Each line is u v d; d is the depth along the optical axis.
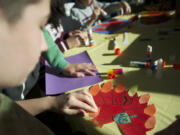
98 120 0.52
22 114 0.38
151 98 0.57
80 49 0.99
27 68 0.34
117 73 0.72
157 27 1.10
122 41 0.99
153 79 0.66
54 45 0.89
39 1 0.31
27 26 0.30
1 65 0.30
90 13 1.60
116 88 0.64
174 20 1.16
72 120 0.56
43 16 0.33
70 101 0.58
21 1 0.29
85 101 0.59
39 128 0.39
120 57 0.85
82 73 0.77
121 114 0.53
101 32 1.16
